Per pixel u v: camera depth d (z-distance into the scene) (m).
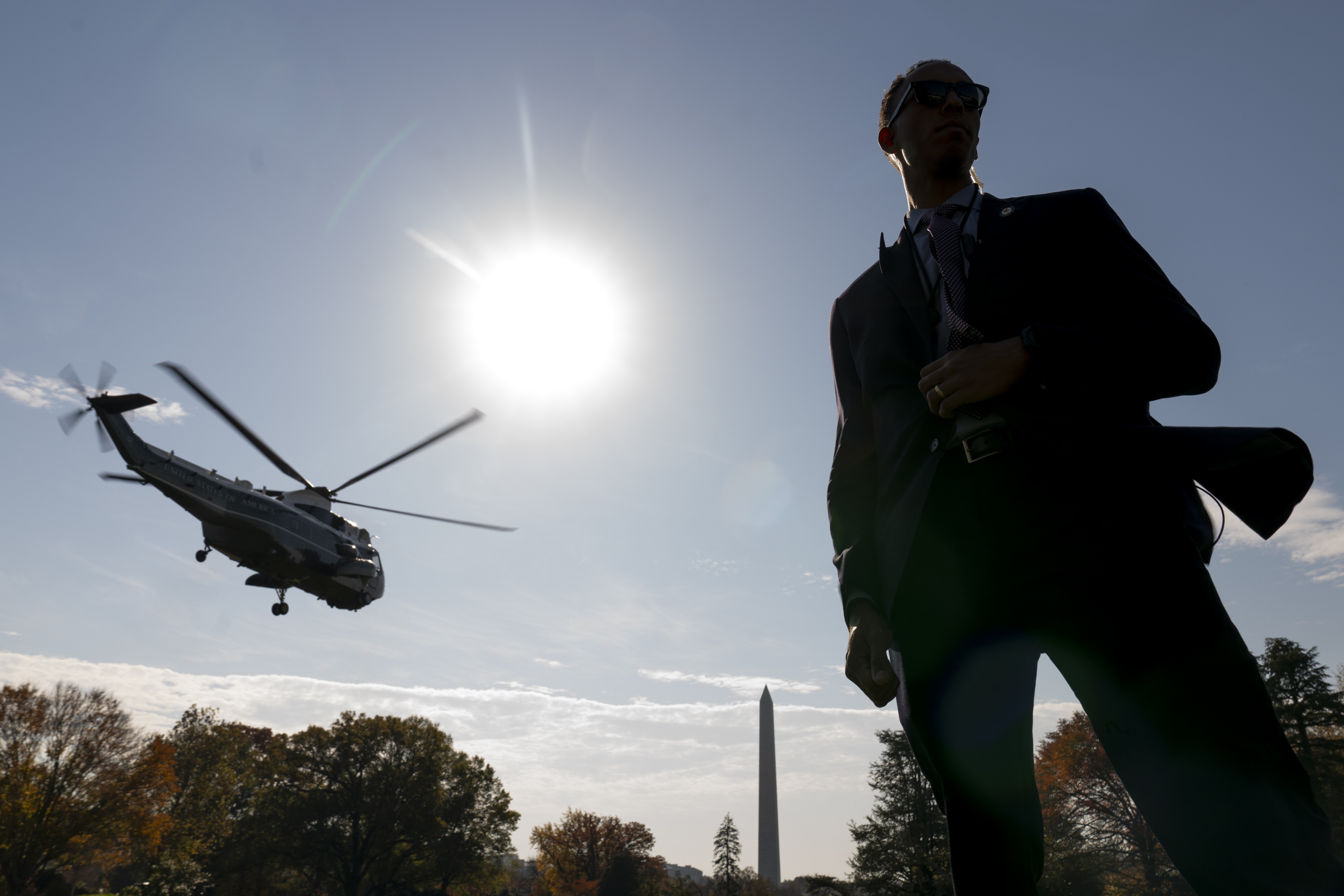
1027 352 1.10
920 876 24.42
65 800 44.16
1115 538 1.07
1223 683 0.99
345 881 55.28
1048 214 1.32
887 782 40.16
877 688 1.31
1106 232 1.28
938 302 1.39
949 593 1.21
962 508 1.21
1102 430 1.09
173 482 22.20
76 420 21.22
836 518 1.54
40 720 44.94
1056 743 41.41
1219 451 1.00
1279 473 1.01
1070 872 35.50
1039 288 1.27
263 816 57.62
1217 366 1.17
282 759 60.59
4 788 43.34
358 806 56.66
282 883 60.25
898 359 1.43
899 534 1.28
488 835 59.50
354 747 59.44
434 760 59.91
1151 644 1.03
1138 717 1.05
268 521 23.73
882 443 1.43
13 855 42.75
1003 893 1.13
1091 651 1.09
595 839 79.31
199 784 64.25
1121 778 1.10
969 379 1.13
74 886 51.44
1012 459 1.15
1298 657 32.62
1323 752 30.75
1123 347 1.09
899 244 1.55
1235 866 0.95
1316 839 0.92
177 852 58.22
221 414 23.20
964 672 1.20
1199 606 1.03
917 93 1.58
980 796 1.17
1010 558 1.15
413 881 58.44
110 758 45.59
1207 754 0.97
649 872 74.69
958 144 1.56
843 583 1.42
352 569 26.14
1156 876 34.78
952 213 1.45
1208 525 1.17
